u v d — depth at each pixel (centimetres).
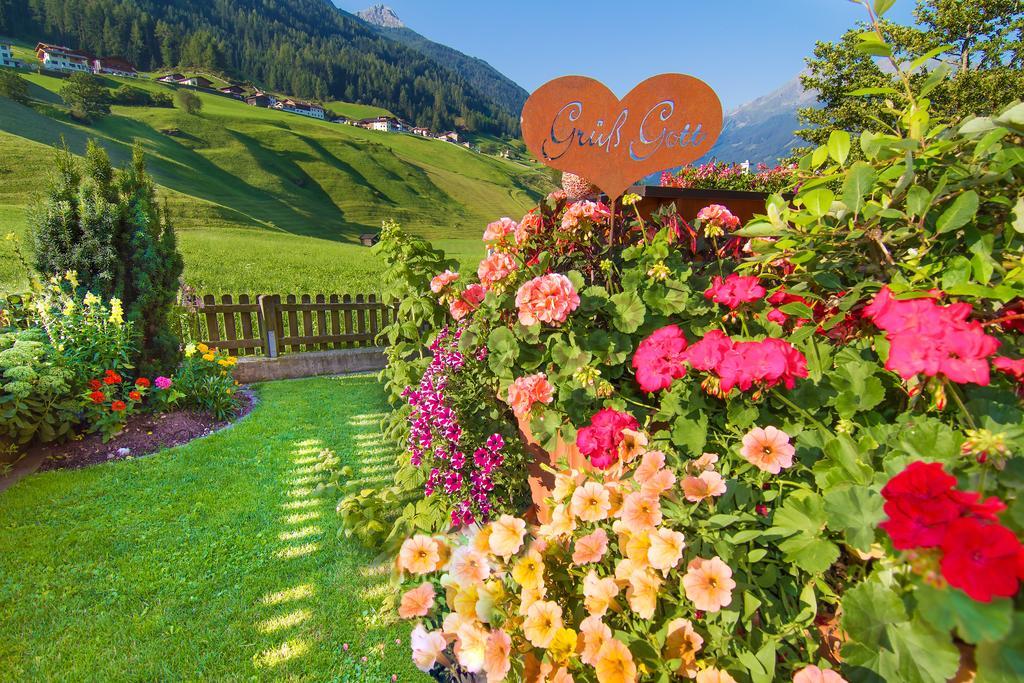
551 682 122
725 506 121
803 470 131
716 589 104
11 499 310
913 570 77
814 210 153
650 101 222
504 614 134
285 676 193
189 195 4325
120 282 445
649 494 123
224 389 463
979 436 93
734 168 817
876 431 125
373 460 367
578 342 199
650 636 113
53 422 373
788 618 108
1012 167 136
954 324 104
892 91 150
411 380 335
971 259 133
